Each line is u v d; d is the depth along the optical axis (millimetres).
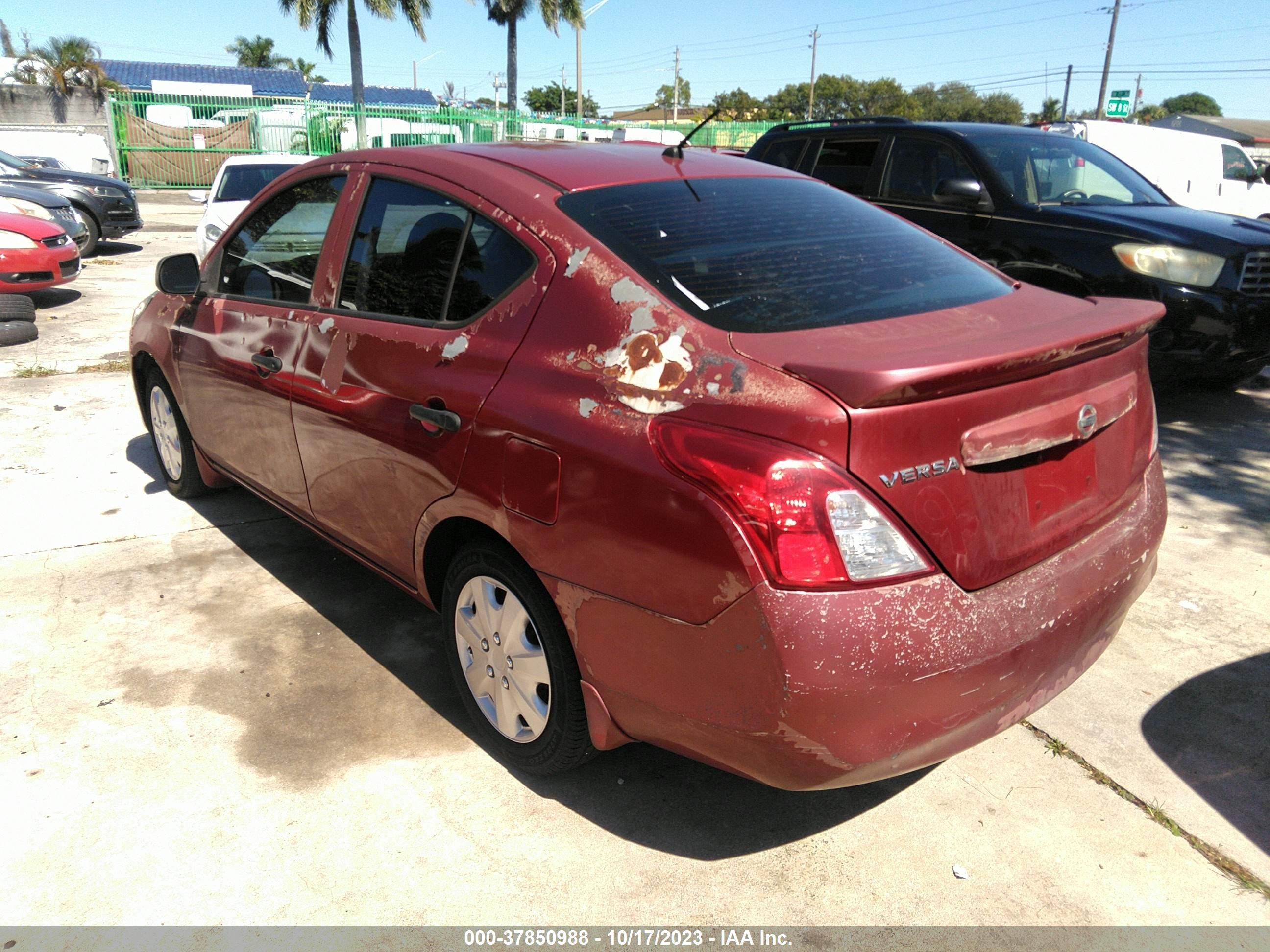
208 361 3770
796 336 2104
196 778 2662
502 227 2561
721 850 2439
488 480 2389
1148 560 2461
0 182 12977
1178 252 5285
